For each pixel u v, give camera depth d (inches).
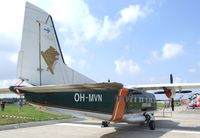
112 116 653.9
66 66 602.5
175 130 749.9
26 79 514.3
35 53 531.2
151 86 767.1
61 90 514.0
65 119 1021.2
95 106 609.6
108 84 476.1
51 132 687.7
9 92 571.5
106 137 622.2
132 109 733.9
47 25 557.6
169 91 845.2
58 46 582.6
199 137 625.3
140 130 745.6
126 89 696.4
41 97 532.4
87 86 478.6
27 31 522.0
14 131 693.3
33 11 533.3
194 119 1122.7
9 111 1362.0
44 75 543.5
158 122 987.9
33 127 781.3
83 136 633.0
